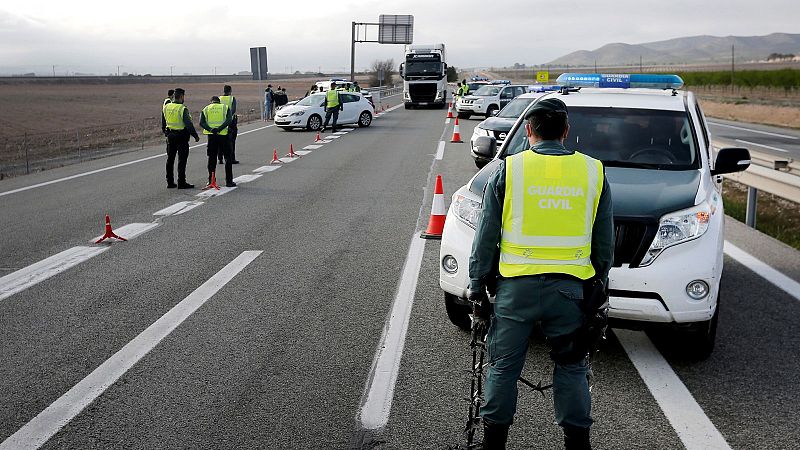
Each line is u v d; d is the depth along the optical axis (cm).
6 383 478
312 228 988
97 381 480
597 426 421
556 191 344
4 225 1027
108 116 4131
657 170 600
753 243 902
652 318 487
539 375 495
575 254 345
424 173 1552
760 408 445
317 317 614
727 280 730
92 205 1190
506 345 349
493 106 3431
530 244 344
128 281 727
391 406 443
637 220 495
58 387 472
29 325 595
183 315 618
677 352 518
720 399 458
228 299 664
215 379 483
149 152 2077
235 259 815
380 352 534
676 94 741
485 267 350
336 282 721
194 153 2030
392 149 2080
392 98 6412
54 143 2581
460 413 434
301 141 2377
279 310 632
